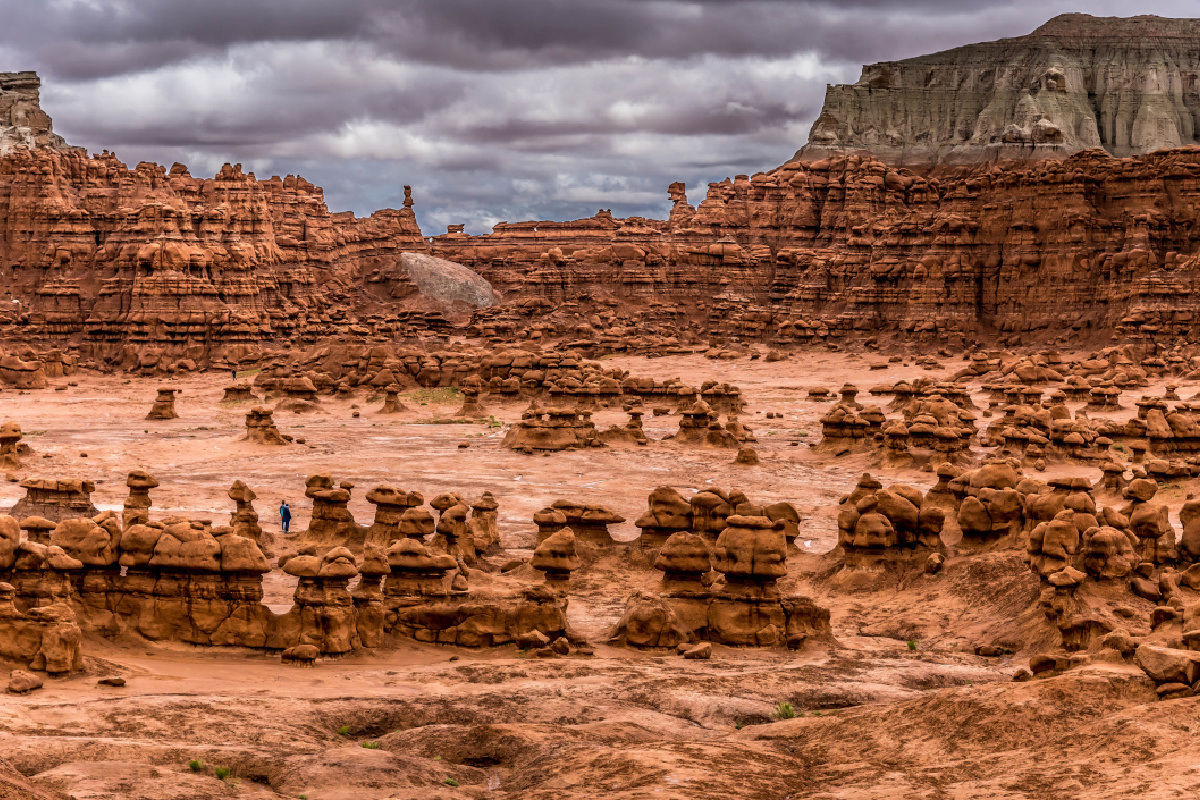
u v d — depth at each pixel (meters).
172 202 161.88
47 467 77.44
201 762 24.14
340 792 22.98
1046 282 159.88
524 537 54.97
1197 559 43.69
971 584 42.94
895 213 194.25
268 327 157.50
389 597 37.56
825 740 26.30
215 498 65.94
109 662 31.64
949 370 144.75
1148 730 23.00
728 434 90.88
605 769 23.72
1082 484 45.31
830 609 43.53
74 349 153.12
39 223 161.88
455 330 178.00
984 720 25.41
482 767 25.84
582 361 126.88
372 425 105.62
